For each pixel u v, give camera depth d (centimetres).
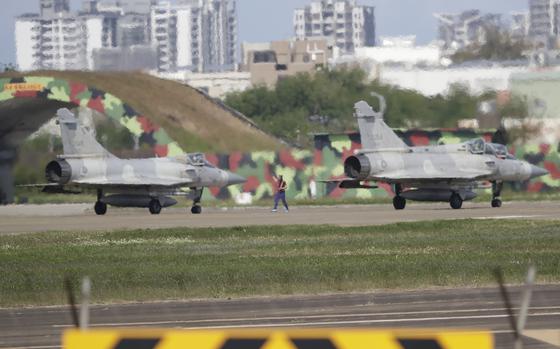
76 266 9812
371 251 10975
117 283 8338
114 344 3319
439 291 8156
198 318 6994
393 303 7531
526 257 9912
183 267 9456
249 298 7969
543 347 5653
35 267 9794
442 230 13425
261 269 9038
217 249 11338
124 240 12500
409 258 10031
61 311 7462
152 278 8538
